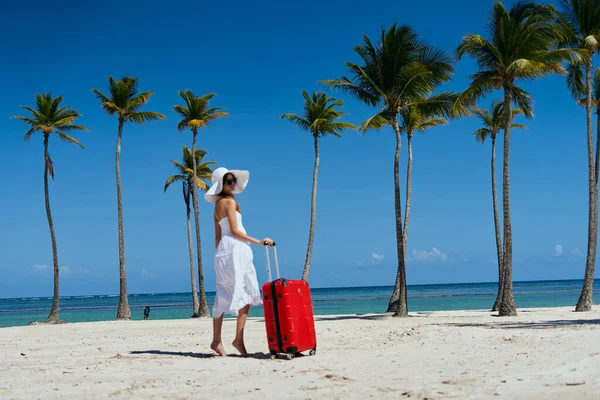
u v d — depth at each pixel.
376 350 8.70
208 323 23.25
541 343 8.78
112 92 34.12
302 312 7.97
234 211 8.09
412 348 8.81
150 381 6.19
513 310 21.41
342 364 7.22
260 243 8.18
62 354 9.41
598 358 6.66
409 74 23.19
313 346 8.15
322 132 32.41
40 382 6.22
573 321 15.75
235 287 8.01
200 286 36.38
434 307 48.09
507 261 21.66
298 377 6.29
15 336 17.00
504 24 21.55
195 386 5.88
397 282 29.42
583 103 28.44
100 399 5.34
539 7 22.27
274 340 7.79
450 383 5.66
